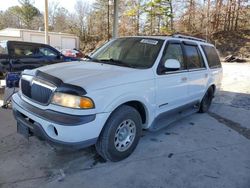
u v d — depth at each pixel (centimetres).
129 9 4247
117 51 420
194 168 328
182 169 324
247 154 378
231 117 562
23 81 331
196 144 404
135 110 336
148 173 311
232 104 684
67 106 272
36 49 820
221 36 3319
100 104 284
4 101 517
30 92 310
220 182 300
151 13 3944
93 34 4991
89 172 308
